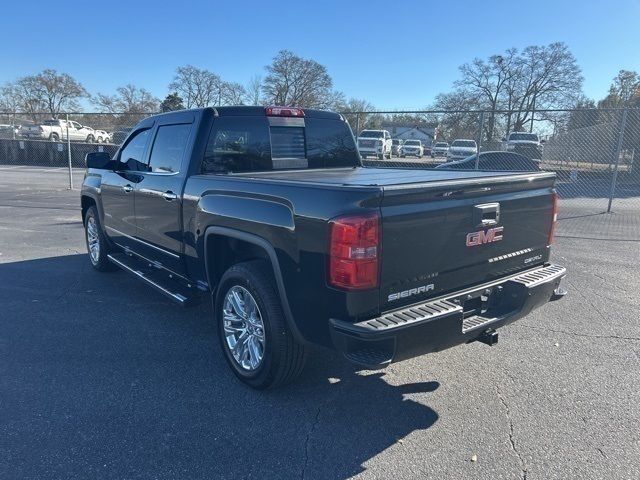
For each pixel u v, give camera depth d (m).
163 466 2.89
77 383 3.83
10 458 2.93
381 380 3.94
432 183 3.14
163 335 4.77
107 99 59.47
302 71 57.97
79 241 8.80
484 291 3.58
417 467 2.90
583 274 7.04
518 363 4.25
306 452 3.03
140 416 3.39
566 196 17.66
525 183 3.79
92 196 6.50
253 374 3.66
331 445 3.11
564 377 4.00
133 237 5.49
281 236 3.26
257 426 3.30
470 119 21.70
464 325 3.36
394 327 2.86
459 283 3.43
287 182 3.30
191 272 4.47
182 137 4.56
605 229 10.61
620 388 3.83
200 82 53.41
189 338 4.71
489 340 3.54
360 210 2.87
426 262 3.17
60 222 10.68
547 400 3.65
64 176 22.61
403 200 3.00
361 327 2.86
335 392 3.75
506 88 55.91
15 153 31.33
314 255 3.05
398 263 3.02
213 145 4.41
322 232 2.98
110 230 6.16
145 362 4.20
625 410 3.52
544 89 55.34
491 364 4.23
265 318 3.47
